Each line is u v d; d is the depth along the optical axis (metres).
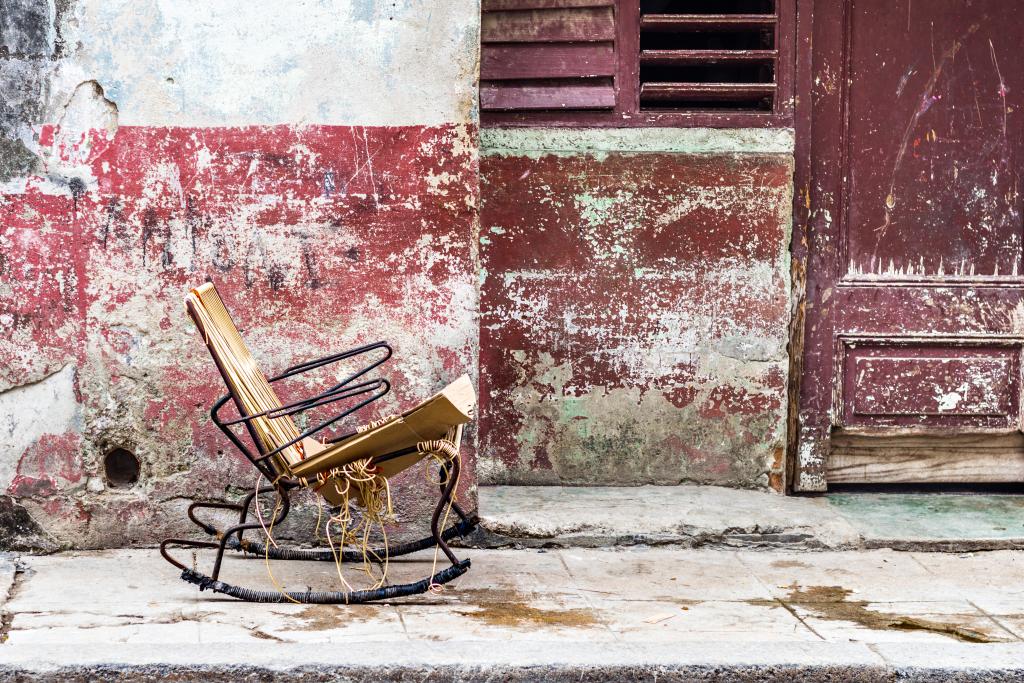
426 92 4.57
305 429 4.65
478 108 4.72
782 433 5.39
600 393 5.36
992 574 4.57
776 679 3.54
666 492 5.30
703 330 5.34
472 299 4.66
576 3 5.19
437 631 3.79
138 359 4.57
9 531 4.59
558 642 3.67
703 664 3.54
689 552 4.81
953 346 5.47
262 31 4.52
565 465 5.39
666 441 5.40
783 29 5.26
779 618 4.00
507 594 4.21
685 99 5.32
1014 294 5.46
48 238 4.49
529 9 5.19
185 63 4.50
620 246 5.29
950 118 5.38
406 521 4.74
